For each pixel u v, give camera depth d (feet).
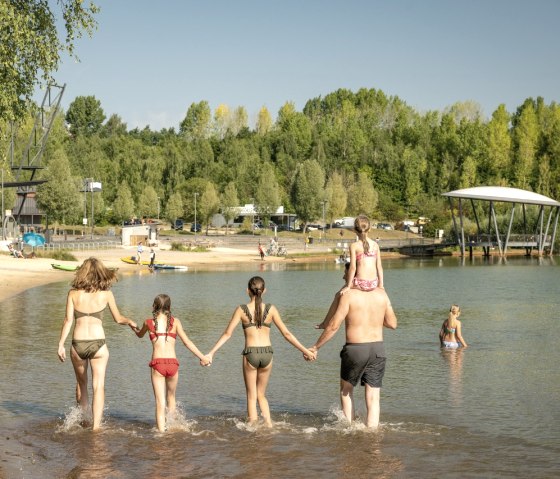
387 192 575.38
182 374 45.11
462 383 42.91
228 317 79.51
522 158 535.60
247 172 537.65
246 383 31.91
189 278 161.07
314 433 30.58
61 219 359.25
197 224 440.86
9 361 47.73
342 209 475.31
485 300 109.09
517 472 25.53
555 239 328.08
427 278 170.91
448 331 58.23
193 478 24.62
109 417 33.35
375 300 30.55
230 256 265.34
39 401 36.45
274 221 490.08
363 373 31.04
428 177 582.76
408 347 58.59
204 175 533.96
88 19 71.00
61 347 31.01
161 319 31.32
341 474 25.12
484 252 311.47
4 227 220.84
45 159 454.81
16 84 70.33
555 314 87.71
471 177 542.16
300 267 217.36
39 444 28.68
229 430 31.04
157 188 507.71
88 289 30.94
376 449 28.22
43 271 157.69
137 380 42.34
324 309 92.27
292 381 43.09
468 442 29.37
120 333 62.59
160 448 28.22
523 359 52.34
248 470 25.52
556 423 32.76
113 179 517.14
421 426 31.96
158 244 281.33
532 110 591.78
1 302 91.97
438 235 385.70
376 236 432.66
